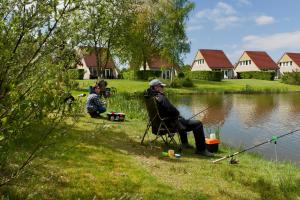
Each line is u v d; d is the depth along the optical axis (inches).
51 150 264.8
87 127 398.6
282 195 238.7
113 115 494.0
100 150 298.7
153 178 241.6
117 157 285.6
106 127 166.1
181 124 326.6
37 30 125.0
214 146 359.9
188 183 240.8
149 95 330.6
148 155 306.2
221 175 263.6
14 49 120.0
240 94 1699.1
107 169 250.1
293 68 3287.4
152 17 1993.1
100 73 1336.1
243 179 258.8
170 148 340.8
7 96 113.7
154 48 2153.1
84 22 129.8
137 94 1280.8
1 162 132.4
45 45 125.3
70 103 125.6
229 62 3196.4
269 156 442.3
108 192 208.8
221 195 224.5
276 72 3265.3
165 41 1886.1
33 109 115.2
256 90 1866.4
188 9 1875.0
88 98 501.4
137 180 234.8
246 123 746.8
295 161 415.8
